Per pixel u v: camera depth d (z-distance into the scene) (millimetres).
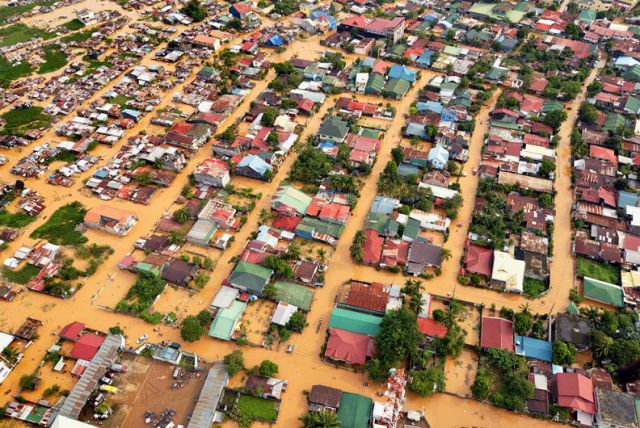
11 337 87125
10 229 110000
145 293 94062
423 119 139000
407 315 83562
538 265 98188
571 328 85000
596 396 76125
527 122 138250
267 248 102500
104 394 79938
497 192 116750
